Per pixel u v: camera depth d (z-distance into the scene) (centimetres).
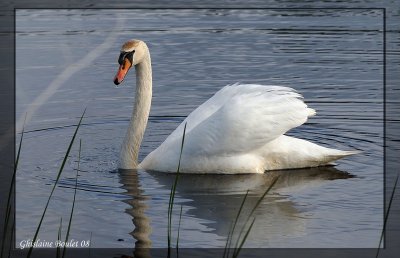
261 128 1509
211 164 1516
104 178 1493
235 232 1231
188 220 1276
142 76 1568
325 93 1991
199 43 2394
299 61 2228
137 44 1562
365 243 1195
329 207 1342
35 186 1435
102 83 2098
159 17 2678
